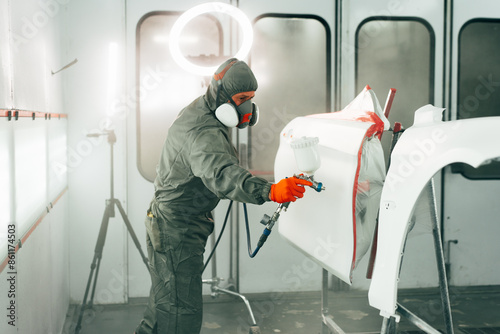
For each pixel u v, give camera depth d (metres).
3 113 1.62
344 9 3.60
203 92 3.55
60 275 3.02
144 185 3.56
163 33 3.47
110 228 3.50
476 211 3.85
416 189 1.71
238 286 3.67
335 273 2.01
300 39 3.62
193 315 2.18
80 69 3.39
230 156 1.92
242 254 3.67
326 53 3.66
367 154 1.99
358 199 2.00
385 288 1.78
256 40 3.56
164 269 2.17
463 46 3.77
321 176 2.10
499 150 1.50
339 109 3.68
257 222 3.67
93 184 3.47
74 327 3.14
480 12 3.72
